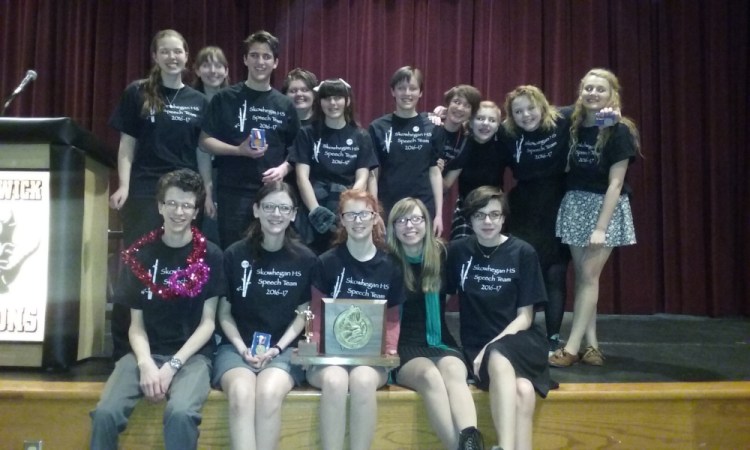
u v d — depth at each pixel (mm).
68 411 2281
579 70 5117
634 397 2387
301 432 2312
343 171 3008
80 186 2535
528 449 2238
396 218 2541
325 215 2826
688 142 5066
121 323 2664
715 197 5031
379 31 5102
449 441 2221
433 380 2268
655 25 5141
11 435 2279
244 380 2195
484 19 5109
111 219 4145
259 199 2459
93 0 5117
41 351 2494
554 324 3061
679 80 5070
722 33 5055
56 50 5109
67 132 2447
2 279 2496
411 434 2357
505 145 3160
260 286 2479
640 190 5082
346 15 5086
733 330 4121
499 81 5082
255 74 2900
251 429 2139
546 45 5125
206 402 2289
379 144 3148
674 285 5074
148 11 5109
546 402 2383
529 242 3047
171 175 2420
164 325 2402
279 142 2969
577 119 2953
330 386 2215
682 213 5051
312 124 3047
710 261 5062
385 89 5109
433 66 5109
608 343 3531
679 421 2416
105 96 5090
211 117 2916
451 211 4922
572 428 2389
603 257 2922
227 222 2900
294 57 5109
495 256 2615
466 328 2631
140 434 2291
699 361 2998
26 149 2498
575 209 2953
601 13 5109
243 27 5129
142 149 2875
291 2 5102
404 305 2613
